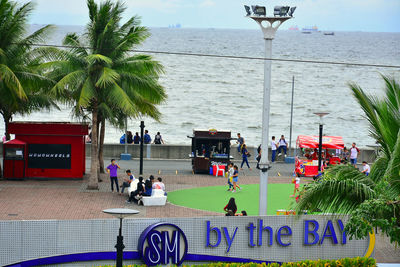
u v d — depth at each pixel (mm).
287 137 94688
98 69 39781
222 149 48875
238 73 199500
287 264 25562
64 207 35781
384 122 21750
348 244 26938
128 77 40250
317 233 26641
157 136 56594
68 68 39438
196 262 25703
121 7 40438
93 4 39781
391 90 21938
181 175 47469
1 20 41469
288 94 148375
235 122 107562
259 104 130500
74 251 24625
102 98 41188
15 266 24094
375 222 21000
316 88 163625
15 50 42125
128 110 39125
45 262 24359
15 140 43531
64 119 100812
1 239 23953
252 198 40562
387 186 21312
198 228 25656
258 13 28547
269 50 29016
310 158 50000
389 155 22250
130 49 41594
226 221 25953
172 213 35406
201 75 188000
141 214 34750
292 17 28547
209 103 128750
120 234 22609
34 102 45375
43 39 43031
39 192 39656
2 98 43344
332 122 111000
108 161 52188
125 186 39844
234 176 42344
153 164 51844
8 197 37938
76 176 44344
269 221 26312
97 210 35344
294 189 40406
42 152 44031
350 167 22172
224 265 25156
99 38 39625
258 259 26375
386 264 26188
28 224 24156
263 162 29734
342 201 21859
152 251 24734
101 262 24859
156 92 41094
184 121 106000
